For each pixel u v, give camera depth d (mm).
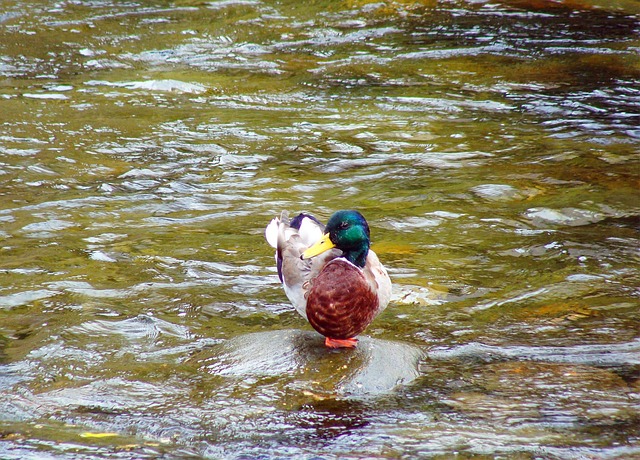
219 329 9047
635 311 9414
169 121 17969
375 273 8445
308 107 19094
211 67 22250
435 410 7297
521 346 8578
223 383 7777
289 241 8859
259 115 18500
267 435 6945
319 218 12664
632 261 10883
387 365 7973
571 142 16422
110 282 10250
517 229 12141
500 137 16844
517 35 24406
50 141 16547
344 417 7203
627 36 24031
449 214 12742
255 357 8164
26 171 14797
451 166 15188
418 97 19688
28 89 20109
